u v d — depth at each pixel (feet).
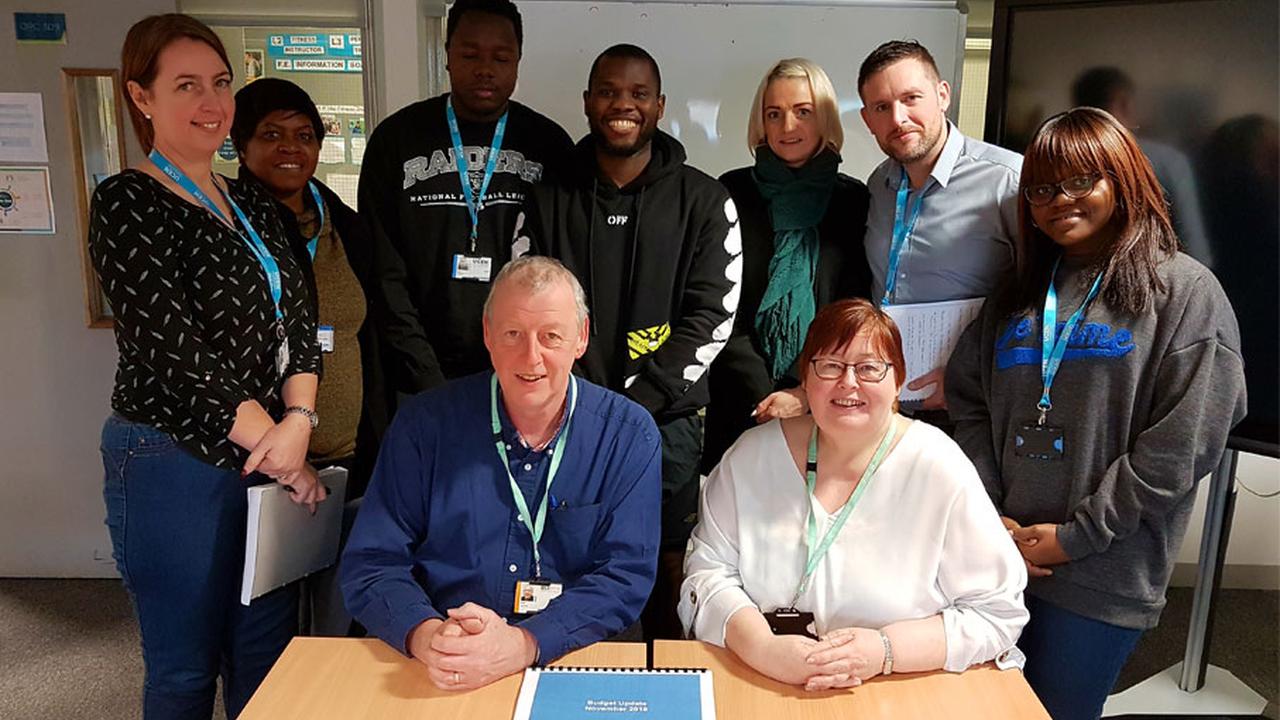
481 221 7.72
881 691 4.63
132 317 5.55
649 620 8.14
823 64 10.00
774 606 5.27
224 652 6.55
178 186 5.82
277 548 6.03
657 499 5.61
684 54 9.97
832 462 5.32
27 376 10.60
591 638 5.08
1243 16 6.82
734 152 10.19
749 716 4.39
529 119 8.05
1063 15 7.74
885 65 6.81
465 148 7.77
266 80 7.46
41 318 10.45
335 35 10.25
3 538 11.00
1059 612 5.90
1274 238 6.82
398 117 7.95
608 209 7.40
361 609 5.16
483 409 5.53
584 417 5.56
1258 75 6.78
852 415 5.07
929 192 7.04
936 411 7.30
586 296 7.39
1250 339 7.04
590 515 5.46
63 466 10.82
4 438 10.75
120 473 5.84
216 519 5.97
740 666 4.86
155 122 5.77
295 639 5.09
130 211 5.52
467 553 5.43
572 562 5.51
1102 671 5.84
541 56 9.99
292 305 6.35
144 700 6.27
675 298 7.45
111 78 10.01
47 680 8.81
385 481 5.56
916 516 5.12
